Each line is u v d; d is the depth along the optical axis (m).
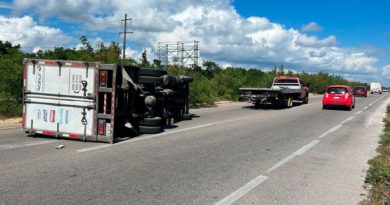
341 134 13.03
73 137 9.93
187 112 16.23
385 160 8.39
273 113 21.00
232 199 5.56
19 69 16.22
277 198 5.69
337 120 18.14
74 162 7.48
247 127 14.14
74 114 9.88
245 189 6.09
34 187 5.81
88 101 9.76
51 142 9.59
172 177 6.66
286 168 7.64
